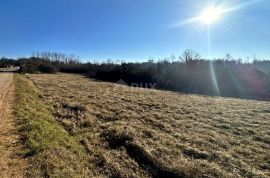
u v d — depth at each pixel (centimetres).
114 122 1095
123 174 596
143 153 709
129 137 841
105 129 963
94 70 5797
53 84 2805
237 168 647
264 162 697
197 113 1377
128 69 4547
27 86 2306
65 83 3091
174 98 2072
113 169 620
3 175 545
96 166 640
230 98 2358
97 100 1739
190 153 742
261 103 1898
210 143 845
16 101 1398
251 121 1205
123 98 1916
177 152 745
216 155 727
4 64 7638
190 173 598
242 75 3231
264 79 3064
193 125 1096
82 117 1152
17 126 894
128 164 655
